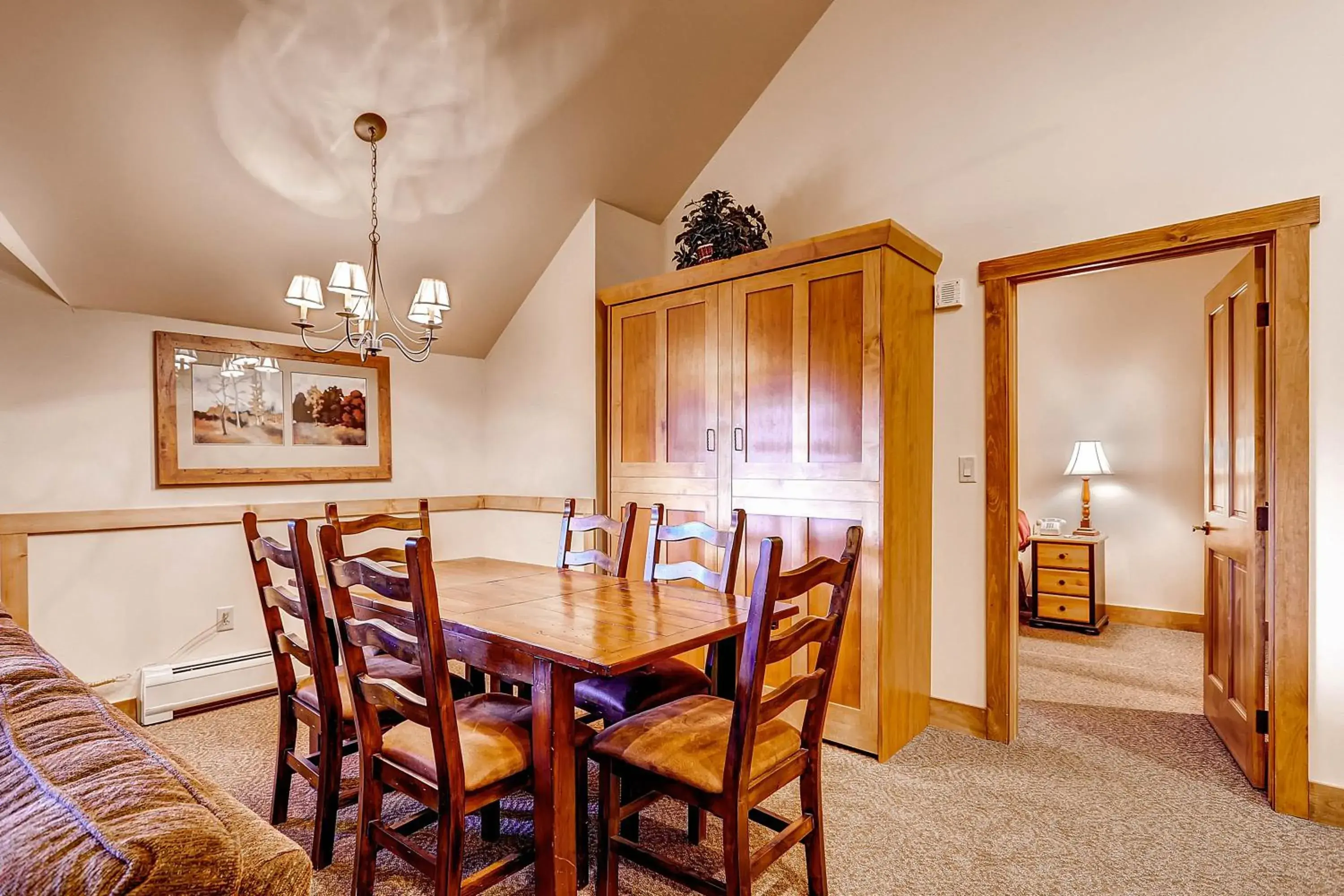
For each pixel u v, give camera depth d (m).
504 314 4.08
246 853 0.61
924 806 2.26
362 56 2.60
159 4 2.20
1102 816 2.20
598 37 2.92
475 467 4.30
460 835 1.49
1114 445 5.03
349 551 3.70
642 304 3.40
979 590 2.85
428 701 1.46
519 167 3.28
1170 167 2.46
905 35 3.08
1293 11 2.25
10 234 2.55
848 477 2.67
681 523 3.22
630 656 1.46
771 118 3.53
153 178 2.64
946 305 2.92
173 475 3.11
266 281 3.22
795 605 2.07
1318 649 2.15
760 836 2.09
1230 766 2.56
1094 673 3.75
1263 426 2.37
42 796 0.63
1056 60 2.70
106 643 2.94
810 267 2.78
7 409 2.72
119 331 3.00
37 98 2.26
